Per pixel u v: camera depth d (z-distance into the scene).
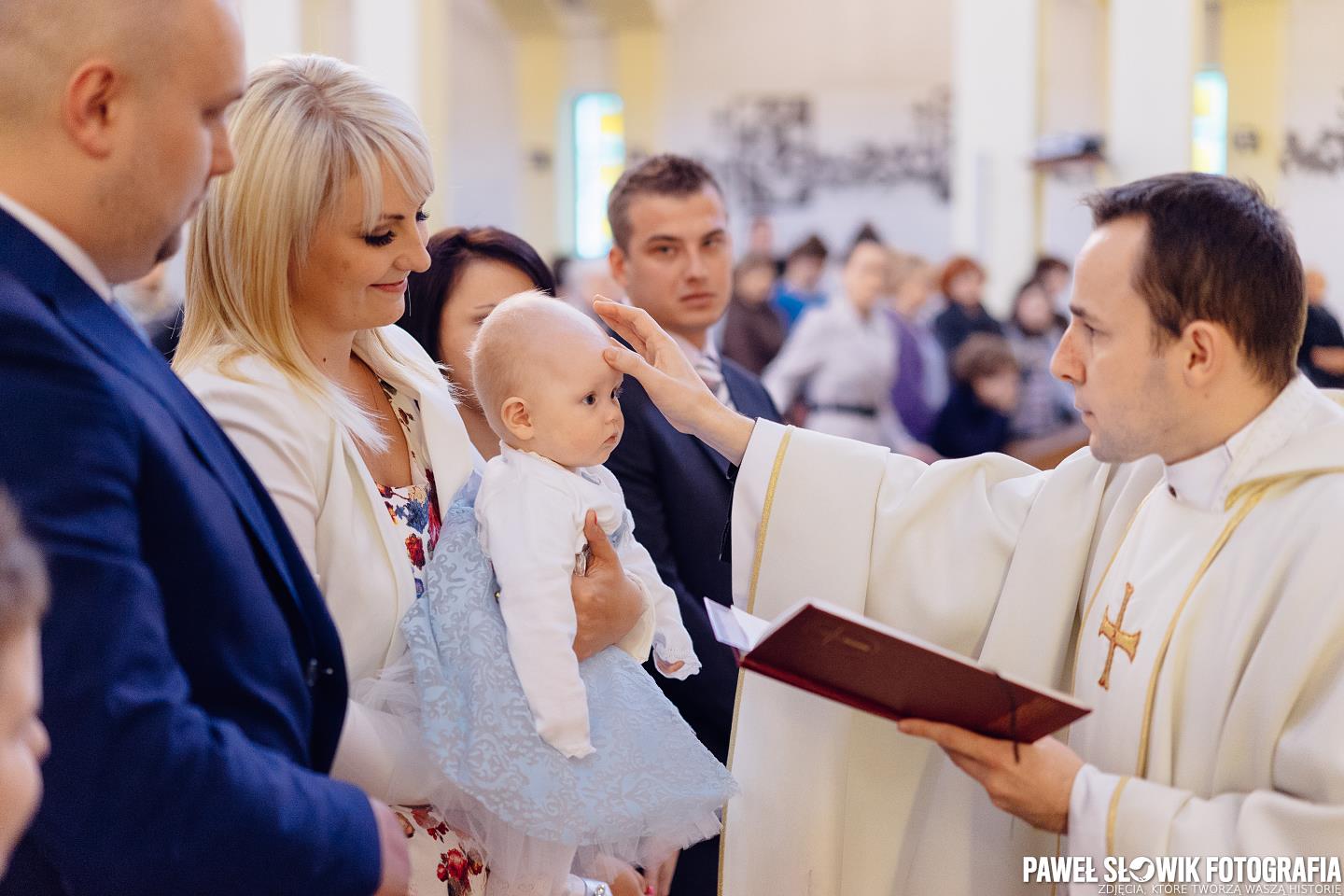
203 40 1.50
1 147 1.45
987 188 11.63
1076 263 1.93
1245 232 1.81
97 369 1.38
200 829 1.32
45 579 1.01
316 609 1.62
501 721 1.85
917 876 2.22
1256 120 10.00
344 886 1.44
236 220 1.86
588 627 1.99
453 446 2.14
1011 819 2.15
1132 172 9.09
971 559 2.26
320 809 1.44
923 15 17.75
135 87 1.46
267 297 1.89
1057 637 2.14
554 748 1.86
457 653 1.89
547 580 1.91
